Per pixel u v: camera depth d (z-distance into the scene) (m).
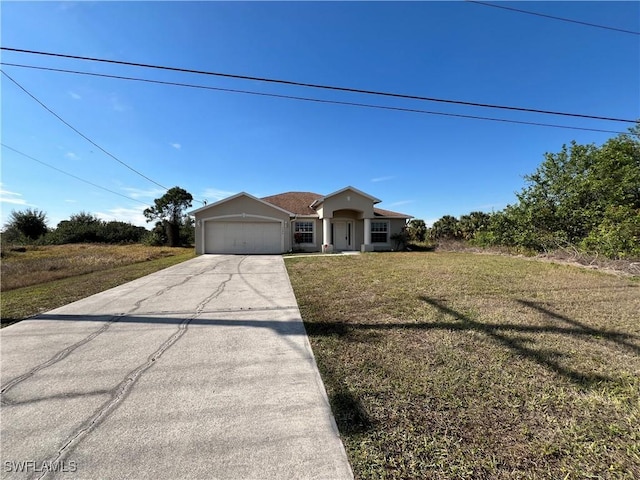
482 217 27.88
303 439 2.11
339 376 2.96
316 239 19.41
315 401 2.58
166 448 2.03
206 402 2.58
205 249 17.16
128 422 2.31
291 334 4.16
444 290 6.59
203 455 1.96
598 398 2.53
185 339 4.04
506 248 16.25
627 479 1.73
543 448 1.97
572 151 15.41
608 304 5.42
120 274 9.68
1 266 12.37
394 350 3.55
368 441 2.07
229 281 8.23
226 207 17.20
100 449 2.02
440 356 3.37
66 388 2.82
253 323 4.65
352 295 6.28
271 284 7.76
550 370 3.02
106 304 5.87
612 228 10.80
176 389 2.79
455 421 2.26
